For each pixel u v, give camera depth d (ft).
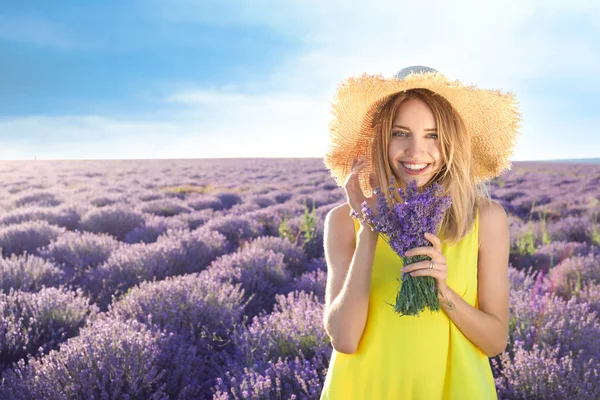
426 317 4.58
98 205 45.47
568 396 9.56
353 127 5.31
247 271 19.03
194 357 11.94
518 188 61.82
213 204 47.52
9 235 27.04
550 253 24.93
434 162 4.79
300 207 42.32
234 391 10.16
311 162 125.18
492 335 4.56
